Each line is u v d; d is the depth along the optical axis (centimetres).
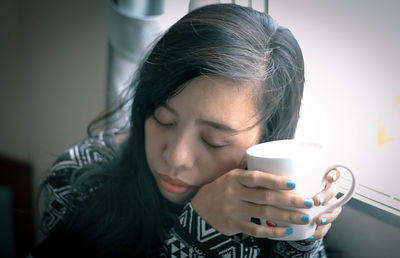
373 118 58
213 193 49
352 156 61
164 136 53
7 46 93
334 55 60
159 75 52
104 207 70
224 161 52
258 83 49
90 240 71
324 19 60
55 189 78
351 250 62
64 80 90
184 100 49
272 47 52
